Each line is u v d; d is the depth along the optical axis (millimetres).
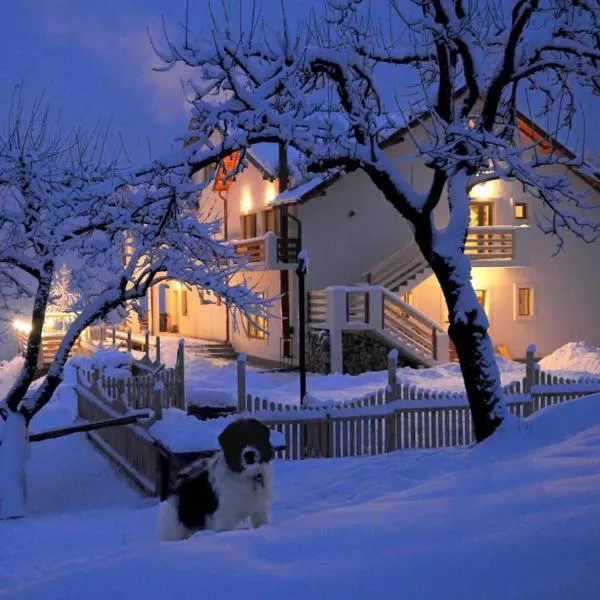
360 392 22766
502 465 6852
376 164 12195
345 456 13484
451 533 4027
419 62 13586
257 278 33875
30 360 12320
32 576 5832
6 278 14133
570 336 33406
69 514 10984
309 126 12133
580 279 33375
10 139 13000
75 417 19406
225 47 11922
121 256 14664
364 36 13047
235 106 12148
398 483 10195
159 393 12727
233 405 16953
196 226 13594
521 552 3463
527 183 12086
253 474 6223
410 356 28656
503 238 31203
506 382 24219
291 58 12133
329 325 28359
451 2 12031
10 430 11875
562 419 10977
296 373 29406
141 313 14562
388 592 3162
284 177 31391
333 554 3830
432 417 14109
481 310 11844
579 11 12672
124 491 12781
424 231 12211
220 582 3480
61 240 12289
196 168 12328
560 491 4906
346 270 30953
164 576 3650
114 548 7359
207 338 39875
